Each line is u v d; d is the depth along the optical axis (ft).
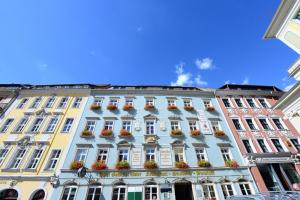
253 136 63.10
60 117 65.05
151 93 76.64
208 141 60.85
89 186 48.37
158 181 50.11
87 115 66.08
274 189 52.39
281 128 66.64
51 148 55.98
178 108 71.05
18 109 67.92
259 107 73.00
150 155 56.65
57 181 48.21
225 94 77.46
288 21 38.40
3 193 47.52
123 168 51.55
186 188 53.16
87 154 54.65
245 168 54.54
